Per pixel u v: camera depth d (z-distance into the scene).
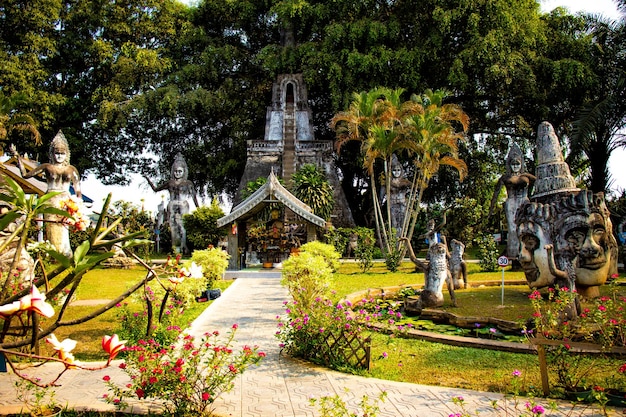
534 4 27.06
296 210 17.25
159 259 23.47
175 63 31.59
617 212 20.16
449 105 19.14
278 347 7.46
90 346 7.66
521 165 20.08
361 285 13.85
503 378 5.96
